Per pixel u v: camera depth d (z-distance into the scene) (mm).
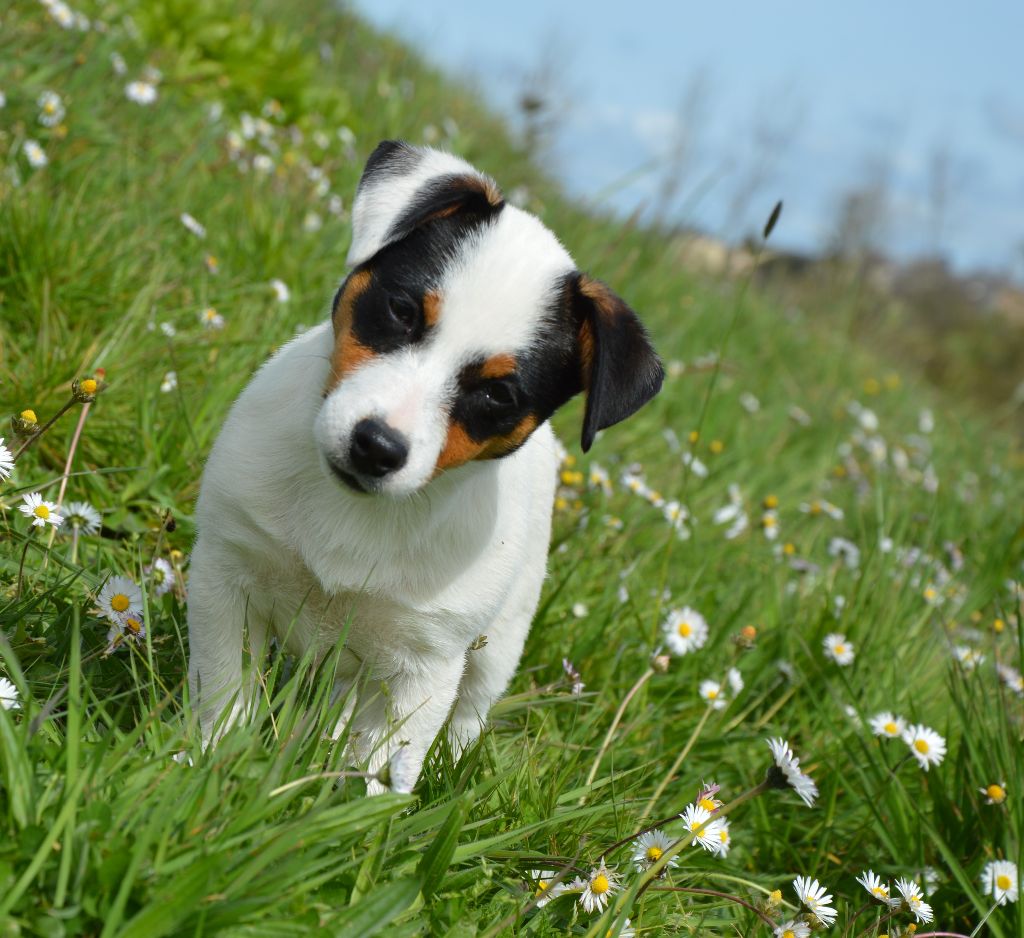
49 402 841
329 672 659
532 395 680
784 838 791
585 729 782
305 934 567
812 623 950
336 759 644
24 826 557
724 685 854
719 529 1093
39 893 552
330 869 607
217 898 557
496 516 708
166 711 669
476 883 648
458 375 661
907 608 995
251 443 683
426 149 708
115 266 950
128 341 901
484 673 774
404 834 633
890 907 719
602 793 739
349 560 678
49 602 709
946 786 817
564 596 896
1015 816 757
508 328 666
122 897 540
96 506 827
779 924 694
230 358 930
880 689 895
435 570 687
